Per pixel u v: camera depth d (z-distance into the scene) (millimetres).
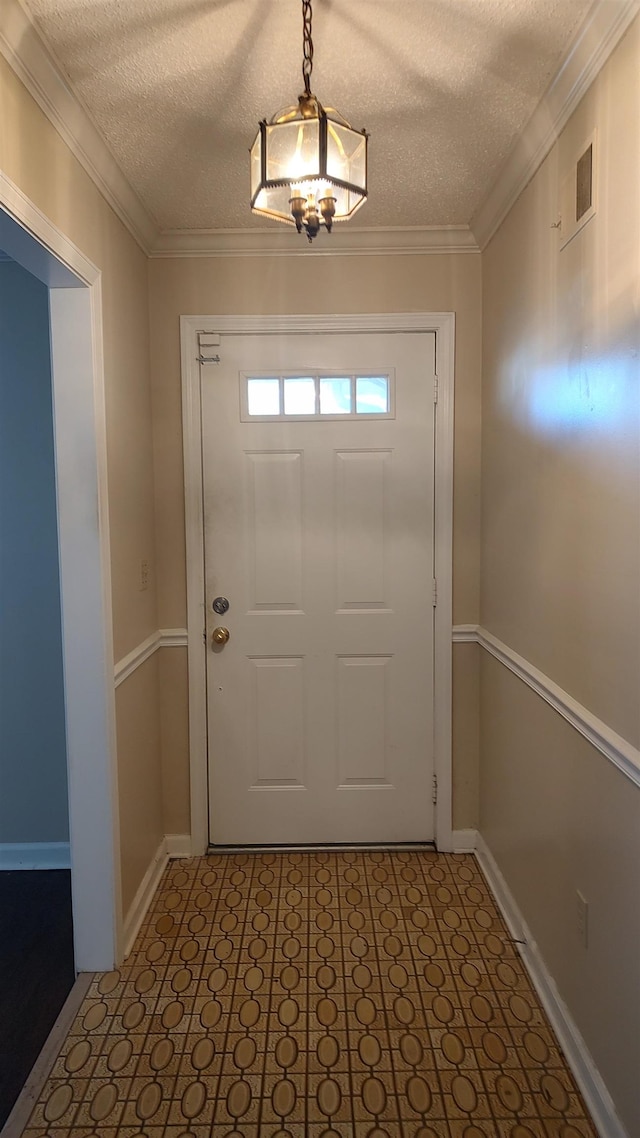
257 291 2090
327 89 1361
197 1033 1457
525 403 1661
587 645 1287
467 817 2223
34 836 2203
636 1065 1094
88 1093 1316
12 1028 1497
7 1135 1232
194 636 2166
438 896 1961
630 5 1058
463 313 2088
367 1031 1455
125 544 1810
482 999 1545
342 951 1716
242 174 1697
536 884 1602
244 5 1128
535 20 1169
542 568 1549
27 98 1212
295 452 2143
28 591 2123
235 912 1895
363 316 2086
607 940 1205
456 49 1244
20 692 2152
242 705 2207
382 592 2178
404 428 2127
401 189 1796
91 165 1532
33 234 1232
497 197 1787
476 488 2139
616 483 1154
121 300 1791
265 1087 1322
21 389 2068
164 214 1918
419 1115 1262
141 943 1763
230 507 2154
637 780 1071
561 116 1365
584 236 1281
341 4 1129
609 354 1176
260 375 2115
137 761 1896
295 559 2172
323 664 2201
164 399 2115
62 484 1572
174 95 1368
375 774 2230
